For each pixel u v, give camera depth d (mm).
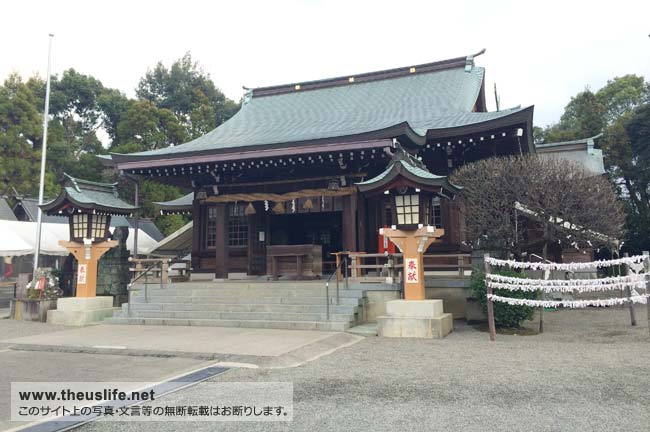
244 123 20656
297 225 20703
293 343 8750
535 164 12867
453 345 8602
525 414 4613
